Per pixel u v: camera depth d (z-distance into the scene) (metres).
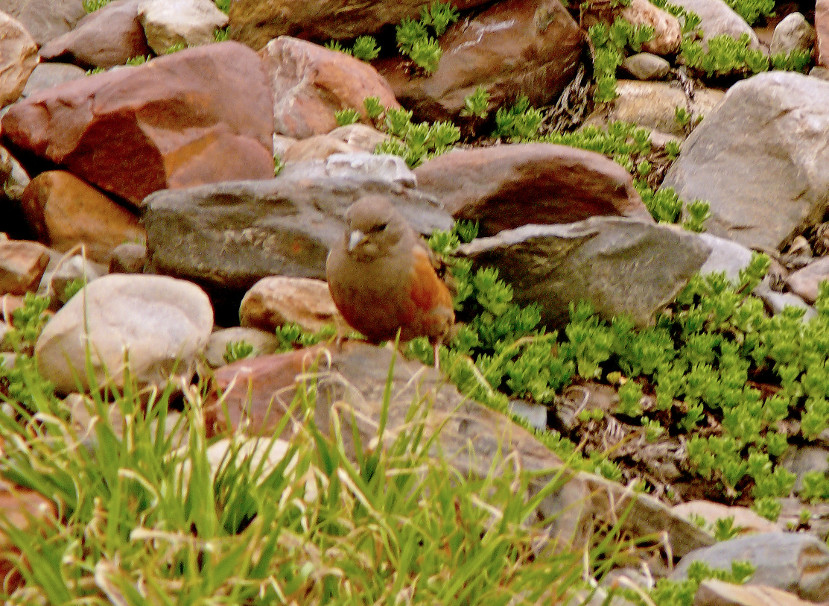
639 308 12.83
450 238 12.51
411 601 6.73
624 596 7.72
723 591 7.75
